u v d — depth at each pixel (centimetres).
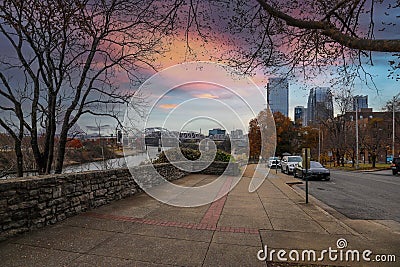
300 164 2166
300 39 629
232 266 414
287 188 1355
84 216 657
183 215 711
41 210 560
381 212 915
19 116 890
